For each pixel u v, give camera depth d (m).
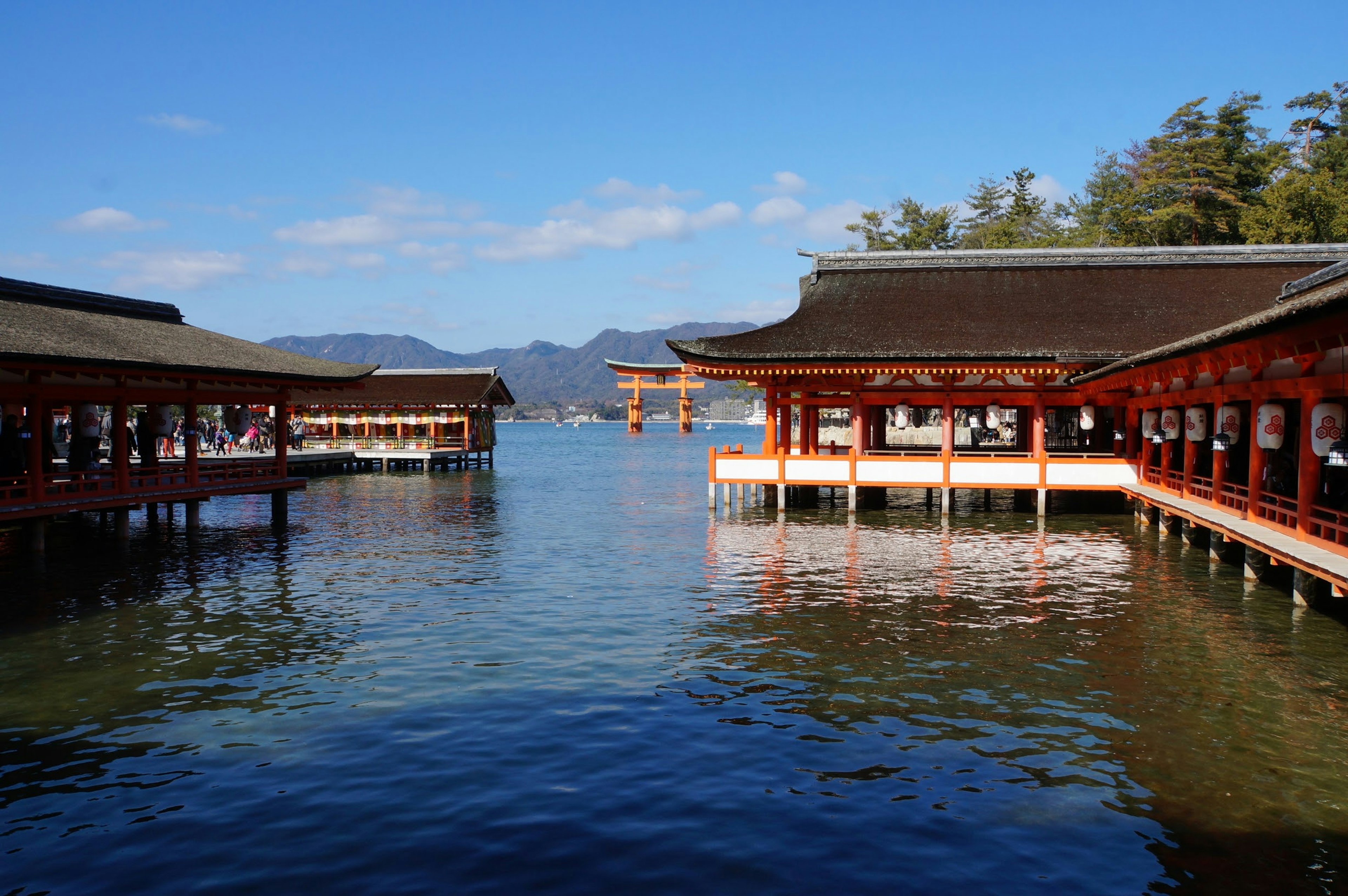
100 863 8.15
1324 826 8.69
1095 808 9.11
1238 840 8.44
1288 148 74.12
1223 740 10.84
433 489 48.78
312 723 11.62
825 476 31.83
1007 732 11.16
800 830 8.69
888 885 7.71
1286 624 16.34
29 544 23.98
